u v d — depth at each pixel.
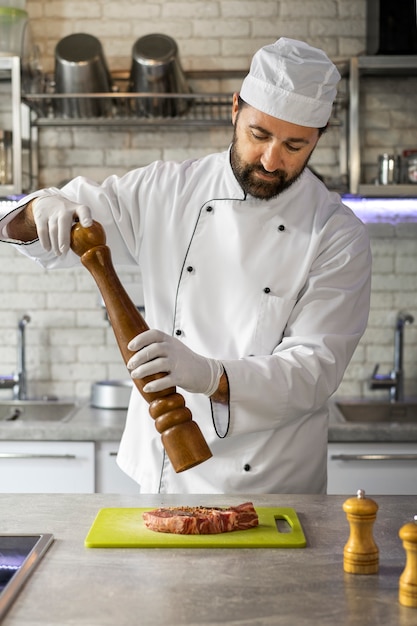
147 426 1.89
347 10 3.30
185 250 1.94
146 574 1.20
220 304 1.89
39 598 1.11
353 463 2.73
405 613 1.06
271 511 1.50
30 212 1.76
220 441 1.82
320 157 3.32
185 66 3.31
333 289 1.84
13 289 3.36
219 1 3.30
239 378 1.61
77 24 3.31
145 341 1.42
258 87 1.70
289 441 1.83
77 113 3.07
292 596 1.12
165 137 3.33
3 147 3.02
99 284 1.48
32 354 3.37
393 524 1.45
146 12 3.30
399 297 3.37
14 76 2.92
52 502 1.58
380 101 3.28
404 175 3.08
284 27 3.30
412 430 2.72
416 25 3.01
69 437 2.73
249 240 1.89
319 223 1.91
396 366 3.29
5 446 2.74
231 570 1.21
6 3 2.97
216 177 1.96
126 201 2.00
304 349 1.74
